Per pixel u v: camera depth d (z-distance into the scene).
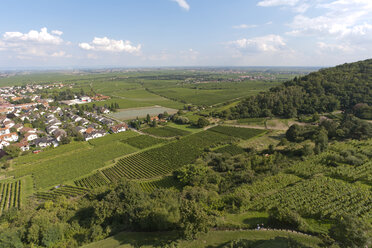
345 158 88.75
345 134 123.31
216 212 55.66
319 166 85.69
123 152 124.94
